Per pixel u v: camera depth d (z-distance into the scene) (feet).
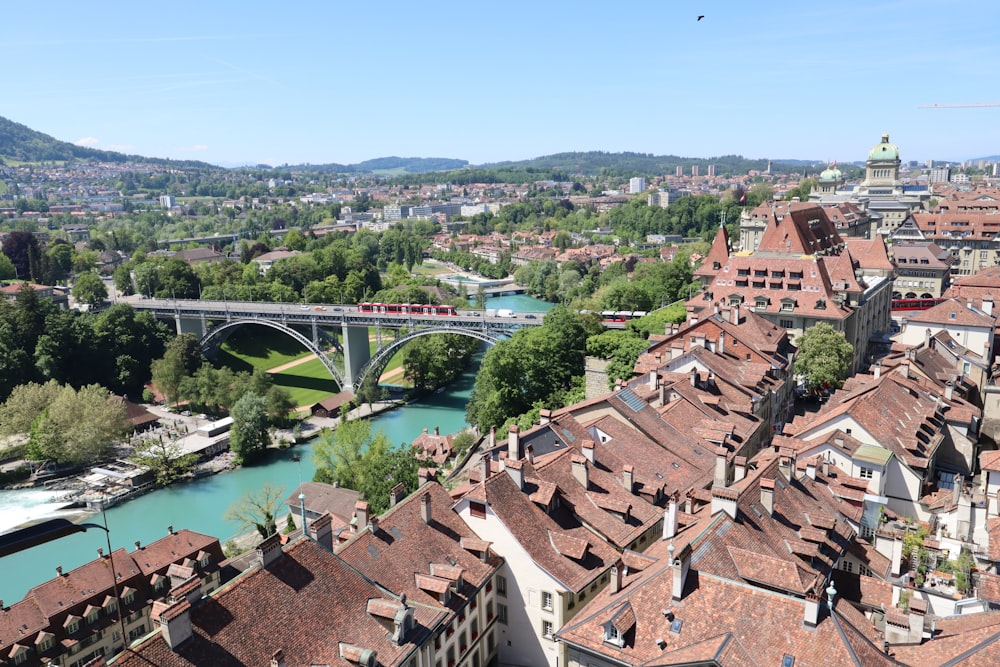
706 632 159.12
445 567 206.69
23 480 502.38
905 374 339.16
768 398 358.84
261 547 175.94
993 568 201.16
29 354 647.15
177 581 172.55
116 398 575.79
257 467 527.81
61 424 510.17
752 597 160.15
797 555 199.82
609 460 261.85
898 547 214.69
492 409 480.64
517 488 230.68
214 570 342.44
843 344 440.86
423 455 424.05
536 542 220.23
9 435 533.96
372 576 196.95
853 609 181.37
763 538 199.00
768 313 501.56
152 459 501.97
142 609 318.04
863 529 238.07
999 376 371.15
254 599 171.01
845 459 271.28
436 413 633.61
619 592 180.04
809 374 437.17
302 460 538.88
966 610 181.16
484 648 221.66
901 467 263.70
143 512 458.91
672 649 159.33
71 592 304.30
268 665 163.94
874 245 618.03
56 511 410.72
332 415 637.71
